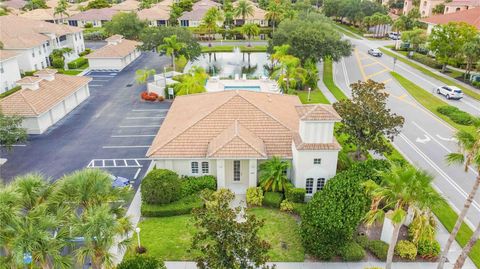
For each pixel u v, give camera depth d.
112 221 18.19
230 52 89.25
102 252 18.56
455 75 68.19
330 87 60.97
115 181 31.81
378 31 114.12
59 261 17.28
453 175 35.16
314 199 26.30
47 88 46.66
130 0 132.12
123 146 40.28
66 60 75.12
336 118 28.84
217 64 78.69
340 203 25.03
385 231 25.02
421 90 59.47
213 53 88.81
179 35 71.69
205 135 32.59
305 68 62.62
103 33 98.00
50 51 73.31
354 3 124.00
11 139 33.44
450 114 48.72
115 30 87.94
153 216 28.53
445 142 41.91
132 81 63.72
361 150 34.72
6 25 68.44
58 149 39.53
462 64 72.62
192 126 33.03
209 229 18.08
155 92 55.50
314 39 63.62
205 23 96.06
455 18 82.44
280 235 26.61
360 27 121.56
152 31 74.75
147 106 52.22
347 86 61.81
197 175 32.06
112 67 71.00
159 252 24.84
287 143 32.34
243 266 18.20
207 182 30.91
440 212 28.98
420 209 18.55
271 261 24.11
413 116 49.00
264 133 32.91
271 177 30.19
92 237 17.69
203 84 54.22
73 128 44.84
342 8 126.62
